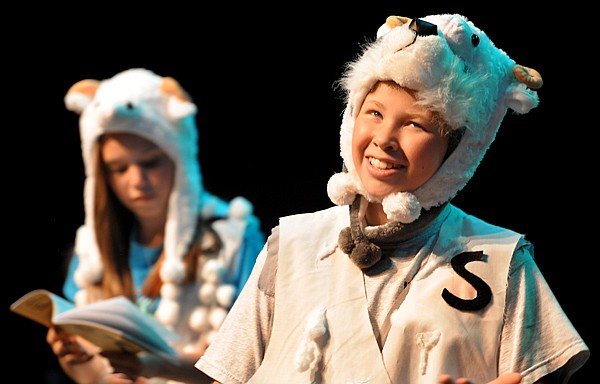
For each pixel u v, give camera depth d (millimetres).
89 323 3463
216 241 4578
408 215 2549
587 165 5434
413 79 2494
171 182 4680
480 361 2479
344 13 6012
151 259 4684
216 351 2678
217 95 6406
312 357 2535
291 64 6250
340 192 2678
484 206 5629
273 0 6188
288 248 2707
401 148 2535
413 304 2541
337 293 2596
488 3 5355
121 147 4641
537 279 2582
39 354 6523
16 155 6809
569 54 5316
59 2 6605
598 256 5465
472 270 2564
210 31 6426
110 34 6648
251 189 6340
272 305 2668
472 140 2611
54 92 6777
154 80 4828
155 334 3590
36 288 6688
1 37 6660
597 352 5438
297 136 6312
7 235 6727
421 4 5562
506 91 2668
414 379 2486
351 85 2629
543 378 2488
